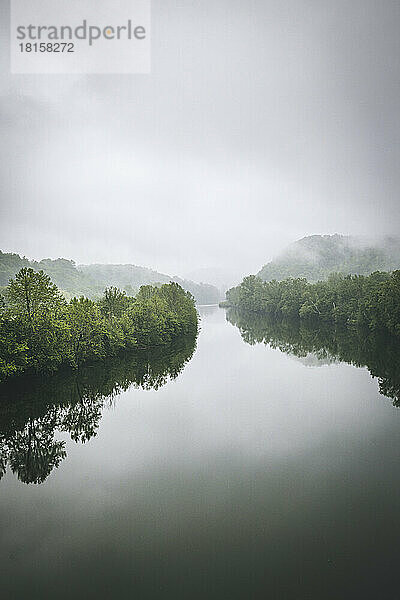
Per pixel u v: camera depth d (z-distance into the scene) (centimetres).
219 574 1518
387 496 2089
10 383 4300
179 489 2194
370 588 1428
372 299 8969
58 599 1400
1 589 1448
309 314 12825
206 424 3231
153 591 1434
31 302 4622
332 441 2850
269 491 2159
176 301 9725
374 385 4441
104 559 1619
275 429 3100
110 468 2467
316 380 4709
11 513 1970
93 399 3959
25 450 2764
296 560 1591
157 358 6266
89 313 5472
